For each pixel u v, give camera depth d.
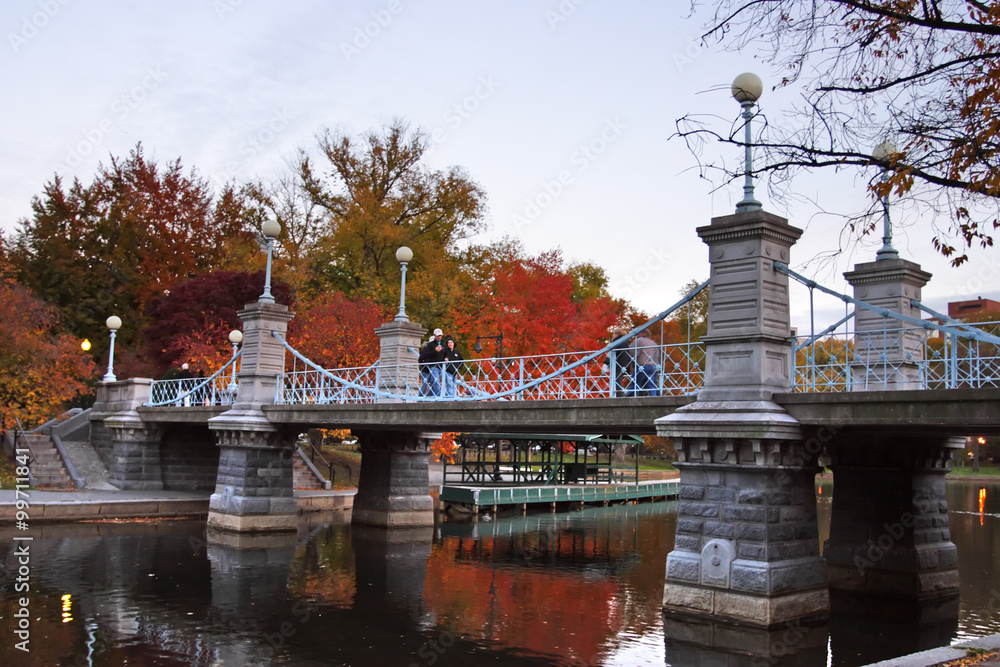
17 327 26.95
